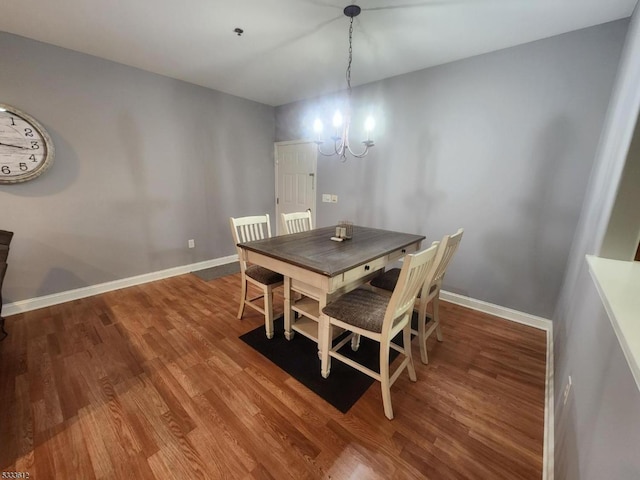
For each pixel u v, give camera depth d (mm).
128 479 1177
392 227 3244
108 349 2023
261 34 2186
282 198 4523
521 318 2494
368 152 3324
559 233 2238
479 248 2643
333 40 2264
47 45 2354
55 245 2619
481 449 1339
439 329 2195
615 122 1574
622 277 1003
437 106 2705
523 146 2299
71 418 1451
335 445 1348
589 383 981
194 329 2311
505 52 2289
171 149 3275
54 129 2473
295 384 1734
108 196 2875
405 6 1804
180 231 3521
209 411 1520
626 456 587
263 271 2295
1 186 2297
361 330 1551
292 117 4141
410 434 1412
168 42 2328
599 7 1726
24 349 1997
